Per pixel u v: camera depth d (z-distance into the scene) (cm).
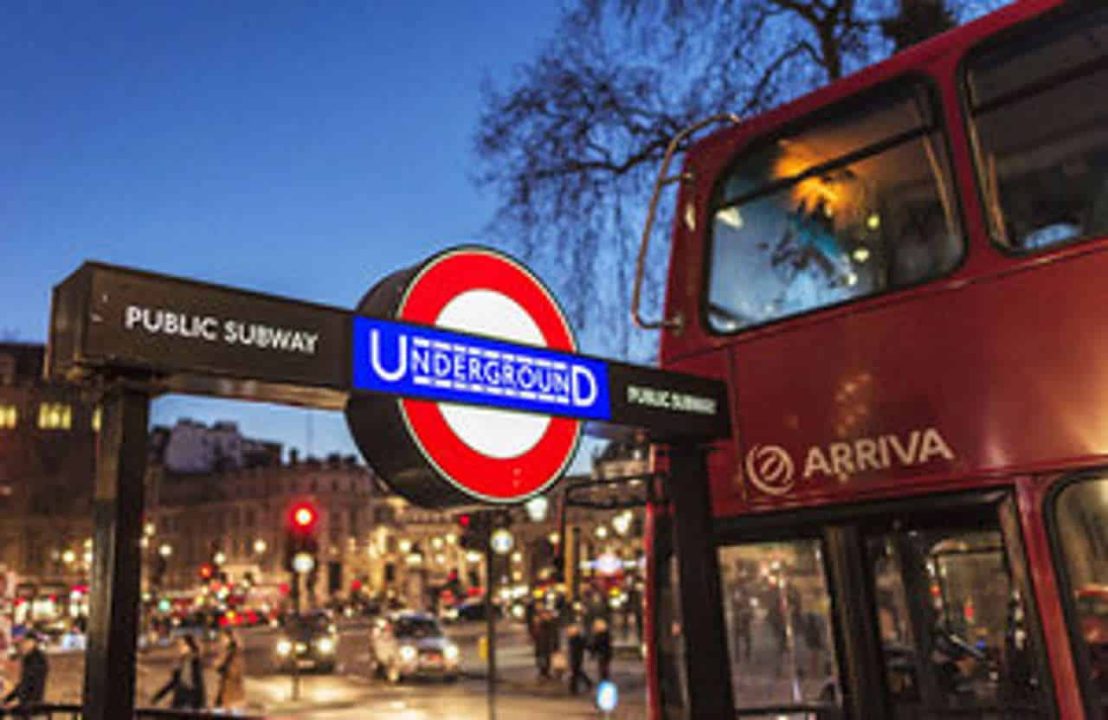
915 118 471
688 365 516
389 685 2384
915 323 438
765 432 475
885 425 436
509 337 340
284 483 10262
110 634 236
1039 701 373
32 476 7825
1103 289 393
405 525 10556
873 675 421
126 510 246
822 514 447
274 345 267
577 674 2011
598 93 1330
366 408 304
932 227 448
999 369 410
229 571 10250
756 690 452
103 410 258
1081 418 386
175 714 588
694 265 530
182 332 250
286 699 2077
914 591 421
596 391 360
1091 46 429
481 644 2209
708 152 547
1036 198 421
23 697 1451
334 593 9975
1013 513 394
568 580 832
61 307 249
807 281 488
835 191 490
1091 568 375
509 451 329
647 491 488
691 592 402
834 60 1211
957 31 465
